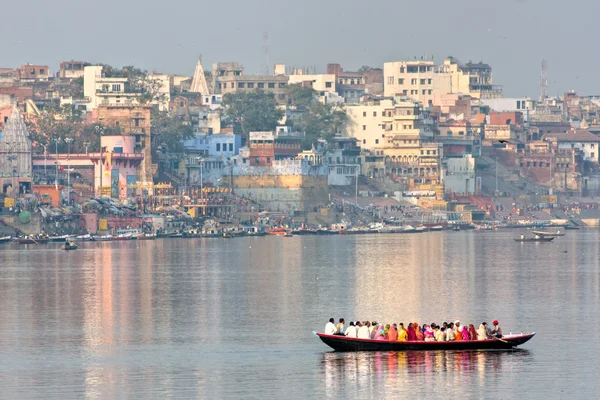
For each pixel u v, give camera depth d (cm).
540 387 18875
